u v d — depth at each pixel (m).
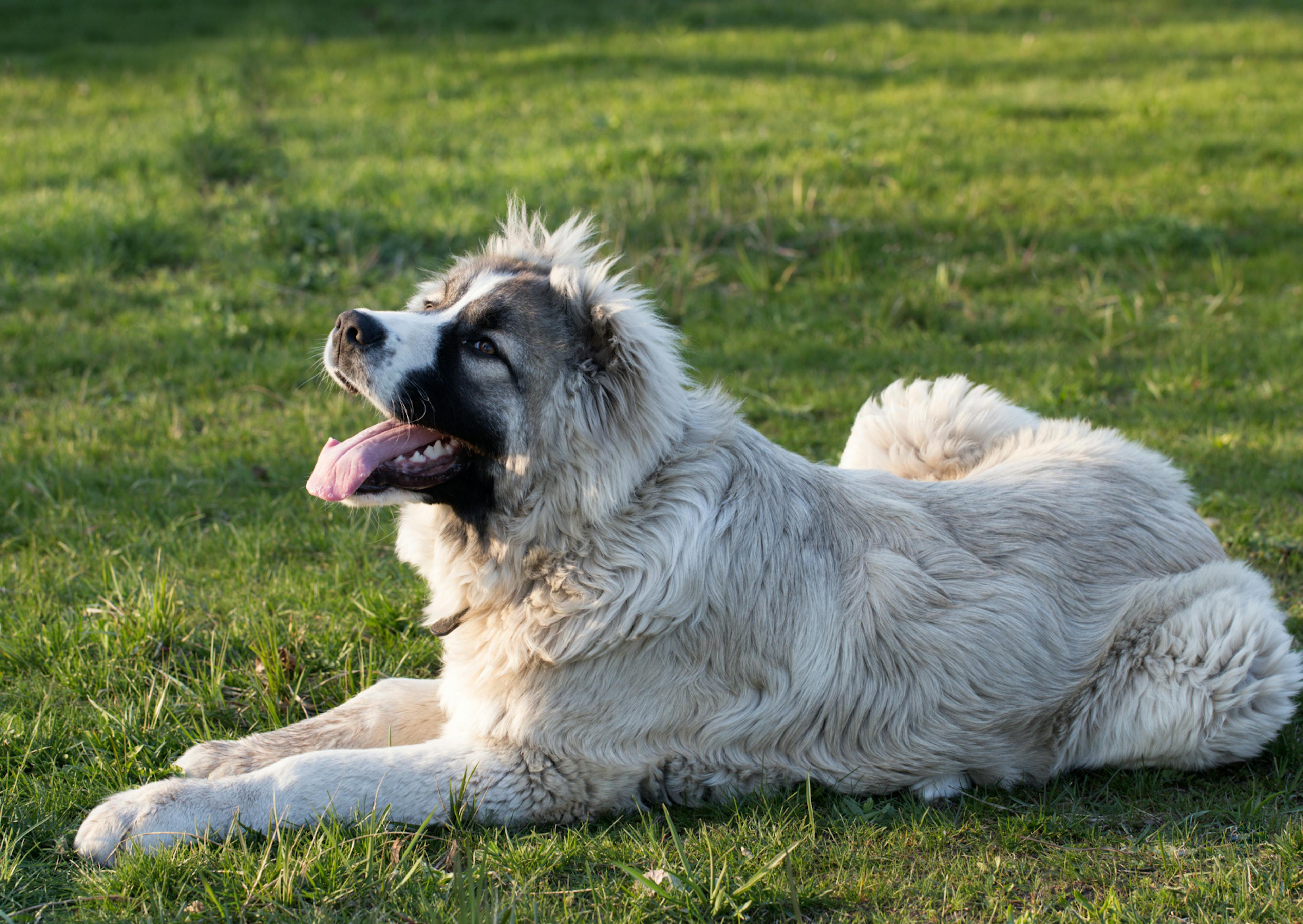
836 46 18.61
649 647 3.43
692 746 3.51
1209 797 3.61
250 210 10.02
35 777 3.48
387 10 20.88
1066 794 3.64
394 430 3.64
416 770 3.33
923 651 3.59
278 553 5.21
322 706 4.03
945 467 4.58
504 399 3.48
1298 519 5.46
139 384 7.12
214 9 21.12
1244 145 12.62
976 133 13.34
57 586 4.71
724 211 10.02
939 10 21.59
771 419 6.81
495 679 3.50
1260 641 3.61
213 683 3.98
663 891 2.97
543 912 2.96
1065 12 21.42
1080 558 3.86
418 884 3.01
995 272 9.07
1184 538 4.05
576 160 11.64
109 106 14.65
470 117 14.14
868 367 7.56
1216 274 8.91
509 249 4.02
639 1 21.39
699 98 15.12
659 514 3.45
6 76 16.16
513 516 3.53
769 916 3.03
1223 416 6.80
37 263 8.99
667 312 8.24
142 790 3.21
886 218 10.23
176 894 2.97
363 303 8.34
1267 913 2.99
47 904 2.90
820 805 3.57
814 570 3.58
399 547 4.01
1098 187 11.21
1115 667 3.72
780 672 3.53
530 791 3.39
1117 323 8.14
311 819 3.22
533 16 20.56
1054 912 3.03
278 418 6.74
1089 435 4.44
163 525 5.42
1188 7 21.58
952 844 3.36
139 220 9.46
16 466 5.86
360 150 12.46
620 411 3.42
